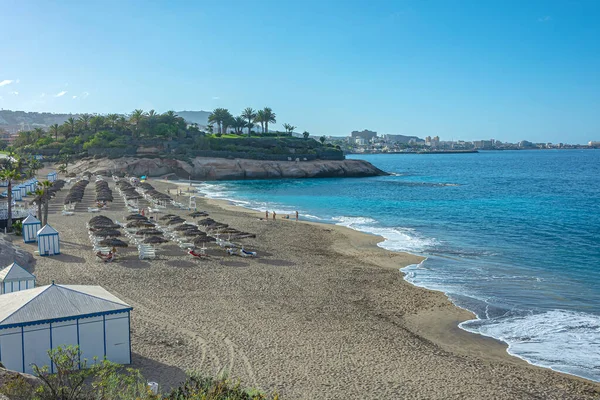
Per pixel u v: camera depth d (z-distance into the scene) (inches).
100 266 1189.7
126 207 2416.3
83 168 4832.7
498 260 1381.6
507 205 2765.7
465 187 4060.0
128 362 657.0
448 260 1380.4
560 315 928.9
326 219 2218.3
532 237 1742.1
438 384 641.6
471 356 746.2
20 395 467.2
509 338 820.6
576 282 1151.6
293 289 1067.3
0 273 878.4
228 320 852.0
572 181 4694.9
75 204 2471.7
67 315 616.7
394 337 813.2
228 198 3179.1
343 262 1346.0
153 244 1449.3
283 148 5659.5
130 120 6166.3
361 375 659.4
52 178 3592.5
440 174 5964.6
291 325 845.2
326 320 881.5
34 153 5561.0
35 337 602.9
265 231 1808.6
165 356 685.9
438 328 864.3
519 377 672.4
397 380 649.0
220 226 1606.8
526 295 1053.8
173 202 2539.4
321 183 4530.0
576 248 1541.6
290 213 2417.6
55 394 463.2
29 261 1181.7
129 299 941.2
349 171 5457.7
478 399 603.5
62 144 5679.1
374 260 1376.7
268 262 1316.4
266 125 6712.6
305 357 711.1
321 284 1116.5
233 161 5054.1
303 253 1451.8
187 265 1236.5
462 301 1012.5
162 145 5315.0
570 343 798.5
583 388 642.8
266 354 714.2
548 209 2566.4
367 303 993.5
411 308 968.3
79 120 6550.2
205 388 514.6
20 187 2527.1
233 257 1354.6
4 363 588.7
